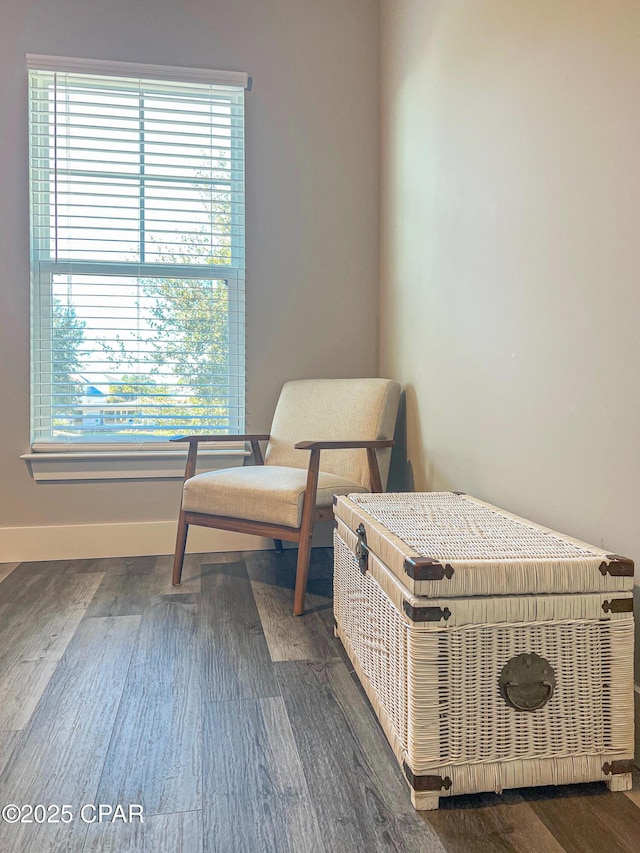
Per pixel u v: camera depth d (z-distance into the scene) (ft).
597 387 4.26
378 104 9.36
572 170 4.52
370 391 7.80
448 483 6.82
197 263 9.07
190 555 8.83
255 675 5.01
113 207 8.75
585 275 4.38
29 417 8.50
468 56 6.23
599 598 3.55
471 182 6.19
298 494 6.40
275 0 9.03
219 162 9.07
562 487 4.68
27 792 3.50
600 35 4.17
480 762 3.47
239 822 3.26
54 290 8.69
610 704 3.57
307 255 9.21
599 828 3.24
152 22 8.71
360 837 3.16
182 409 9.06
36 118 8.59
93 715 4.36
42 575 7.80
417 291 7.73
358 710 4.46
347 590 5.32
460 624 3.44
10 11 8.41
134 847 3.08
